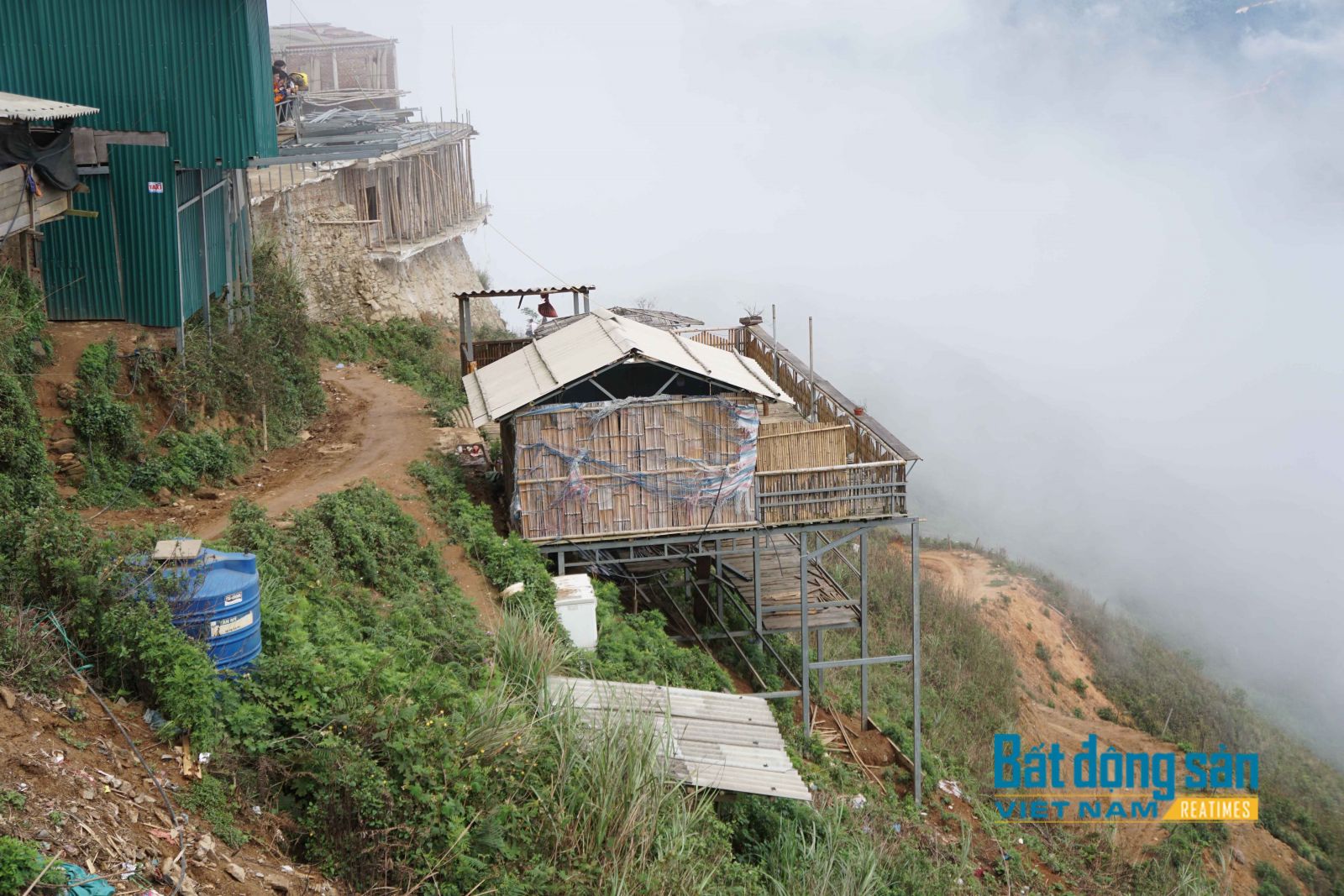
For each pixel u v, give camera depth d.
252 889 8.87
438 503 21.00
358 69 54.34
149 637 10.38
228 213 25.00
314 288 36.56
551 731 12.73
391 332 38.50
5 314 18.12
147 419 20.05
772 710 22.73
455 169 48.50
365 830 9.98
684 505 20.91
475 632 15.60
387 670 12.12
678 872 11.62
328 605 14.47
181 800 9.41
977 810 23.02
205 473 19.92
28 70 21.19
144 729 10.11
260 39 22.75
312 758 10.30
